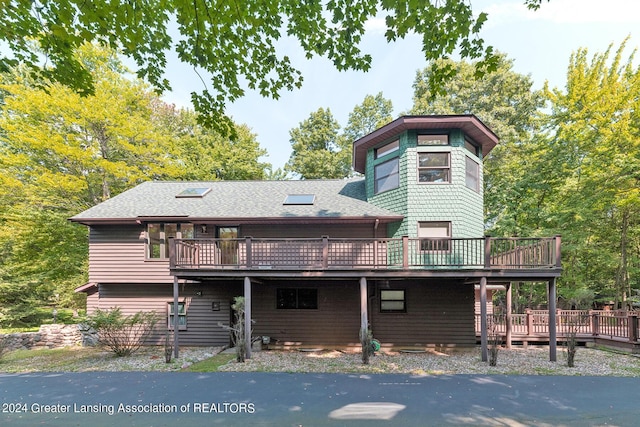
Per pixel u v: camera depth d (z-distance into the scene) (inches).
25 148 629.9
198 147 1003.3
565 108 700.0
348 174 1189.7
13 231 622.5
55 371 335.3
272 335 479.2
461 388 266.2
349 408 224.7
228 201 520.4
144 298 493.7
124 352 402.9
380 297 479.5
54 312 708.0
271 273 390.3
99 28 183.3
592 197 602.5
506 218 716.0
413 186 456.1
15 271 642.8
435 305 465.4
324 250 390.3
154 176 864.3
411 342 463.2
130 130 669.3
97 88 648.4
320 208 488.1
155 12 185.2
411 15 177.0
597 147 609.6
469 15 175.6
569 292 687.7
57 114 614.9
